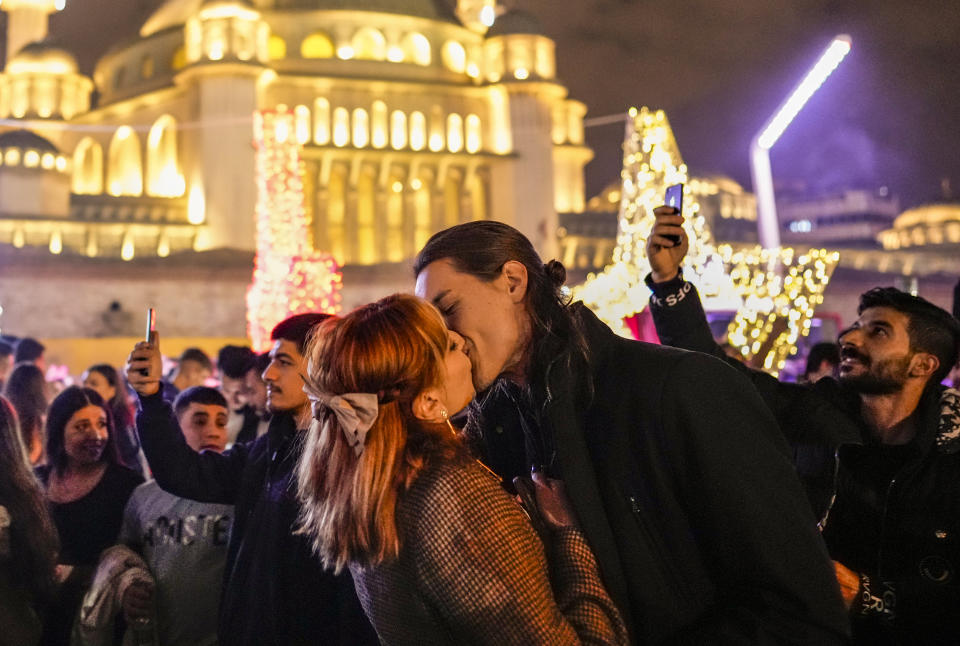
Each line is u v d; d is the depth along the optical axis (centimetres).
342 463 206
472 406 271
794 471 222
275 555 362
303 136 6412
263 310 5312
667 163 2883
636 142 3422
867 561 298
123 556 442
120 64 7275
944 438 289
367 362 204
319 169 6581
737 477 214
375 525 200
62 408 499
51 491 495
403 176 6800
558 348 232
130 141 6962
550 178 6838
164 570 441
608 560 223
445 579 198
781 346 1798
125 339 3572
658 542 225
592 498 225
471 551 198
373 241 6712
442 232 239
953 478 285
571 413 229
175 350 3619
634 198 3441
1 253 4994
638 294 2556
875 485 299
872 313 322
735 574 216
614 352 237
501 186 6838
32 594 440
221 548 442
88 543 485
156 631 437
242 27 6275
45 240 5850
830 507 309
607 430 228
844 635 213
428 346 209
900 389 319
